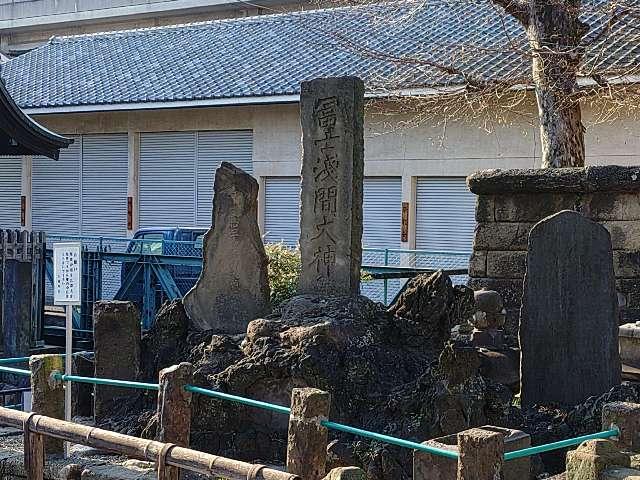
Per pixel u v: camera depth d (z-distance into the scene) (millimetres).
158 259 17219
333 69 22453
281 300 11828
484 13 21766
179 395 6945
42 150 15109
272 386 8289
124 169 26719
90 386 9648
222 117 24812
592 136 19234
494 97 17547
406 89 18422
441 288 9180
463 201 21484
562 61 13328
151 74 25984
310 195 9953
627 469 5070
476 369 7824
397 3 17938
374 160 22438
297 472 5957
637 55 15359
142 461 7523
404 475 7371
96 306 9430
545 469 7746
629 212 11547
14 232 13898
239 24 28062
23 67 29594
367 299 9602
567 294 8859
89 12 35062
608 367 8695
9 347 13562
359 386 8203
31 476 7020
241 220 9891
